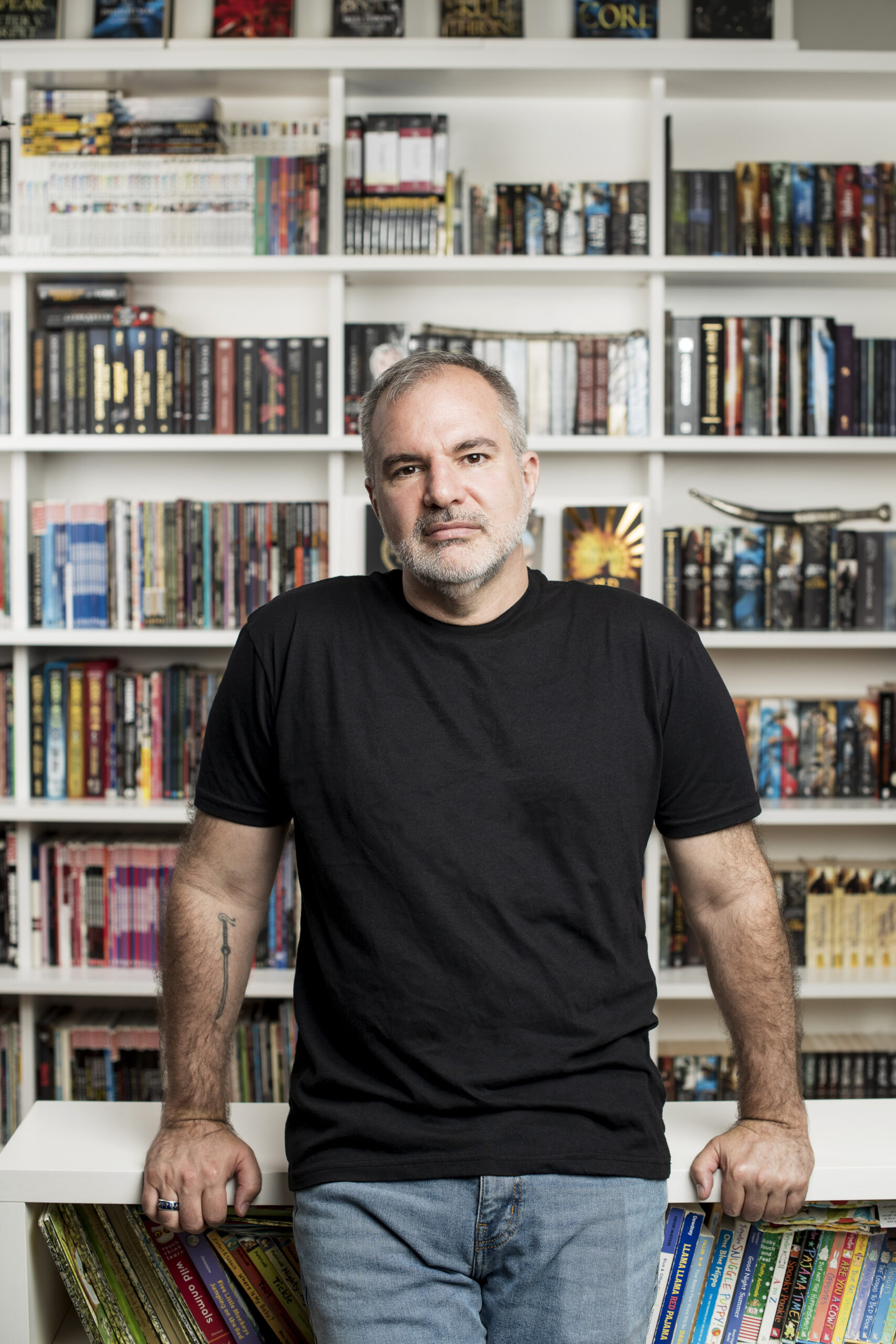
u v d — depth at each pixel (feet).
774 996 3.96
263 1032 7.84
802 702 8.16
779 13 7.93
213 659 8.78
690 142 8.38
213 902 4.08
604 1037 3.61
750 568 8.00
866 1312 4.26
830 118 8.39
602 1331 3.42
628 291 8.41
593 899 3.67
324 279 8.14
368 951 3.60
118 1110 4.60
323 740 3.77
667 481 8.59
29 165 7.74
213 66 7.68
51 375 7.83
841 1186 4.04
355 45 7.72
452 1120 3.50
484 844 3.62
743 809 4.00
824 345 7.83
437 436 3.80
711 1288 4.28
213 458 8.60
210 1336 4.26
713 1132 4.28
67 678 7.98
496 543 3.83
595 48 7.68
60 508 7.91
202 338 7.88
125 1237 4.25
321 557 7.94
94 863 7.97
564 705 3.78
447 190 7.85
